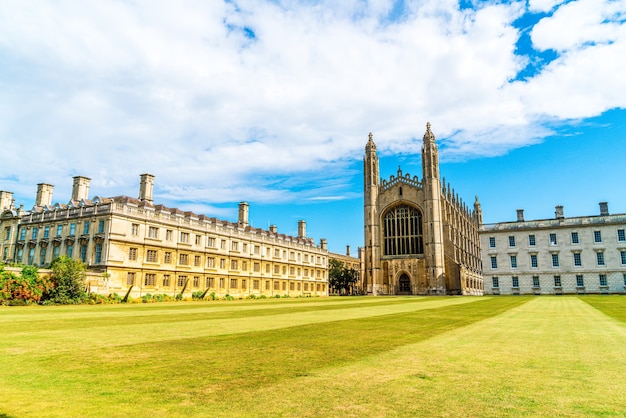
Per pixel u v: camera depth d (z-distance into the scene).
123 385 7.63
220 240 68.50
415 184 94.00
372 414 6.09
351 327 16.84
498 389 7.38
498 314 24.09
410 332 15.12
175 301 52.47
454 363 9.52
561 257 73.31
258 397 6.92
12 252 60.78
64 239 54.59
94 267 50.22
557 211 75.94
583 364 9.42
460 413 6.14
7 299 36.38
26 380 7.94
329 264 110.56
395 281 92.50
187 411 6.22
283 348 11.45
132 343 12.24
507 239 77.75
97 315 23.50
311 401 6.71
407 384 7.71
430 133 93.62
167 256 58.16
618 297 52.00
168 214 59.09
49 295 39.44
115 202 52.00
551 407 6.40
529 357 10.23
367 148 100.75
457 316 22.70
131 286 49.12
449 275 88.62
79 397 6.90
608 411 6.20
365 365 9.30
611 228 70.69
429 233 89.31
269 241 81.44
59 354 10.45
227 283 68.75
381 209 97.25
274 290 81.69
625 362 9.64
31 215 60.12
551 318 21.11
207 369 8.88
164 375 8.35
